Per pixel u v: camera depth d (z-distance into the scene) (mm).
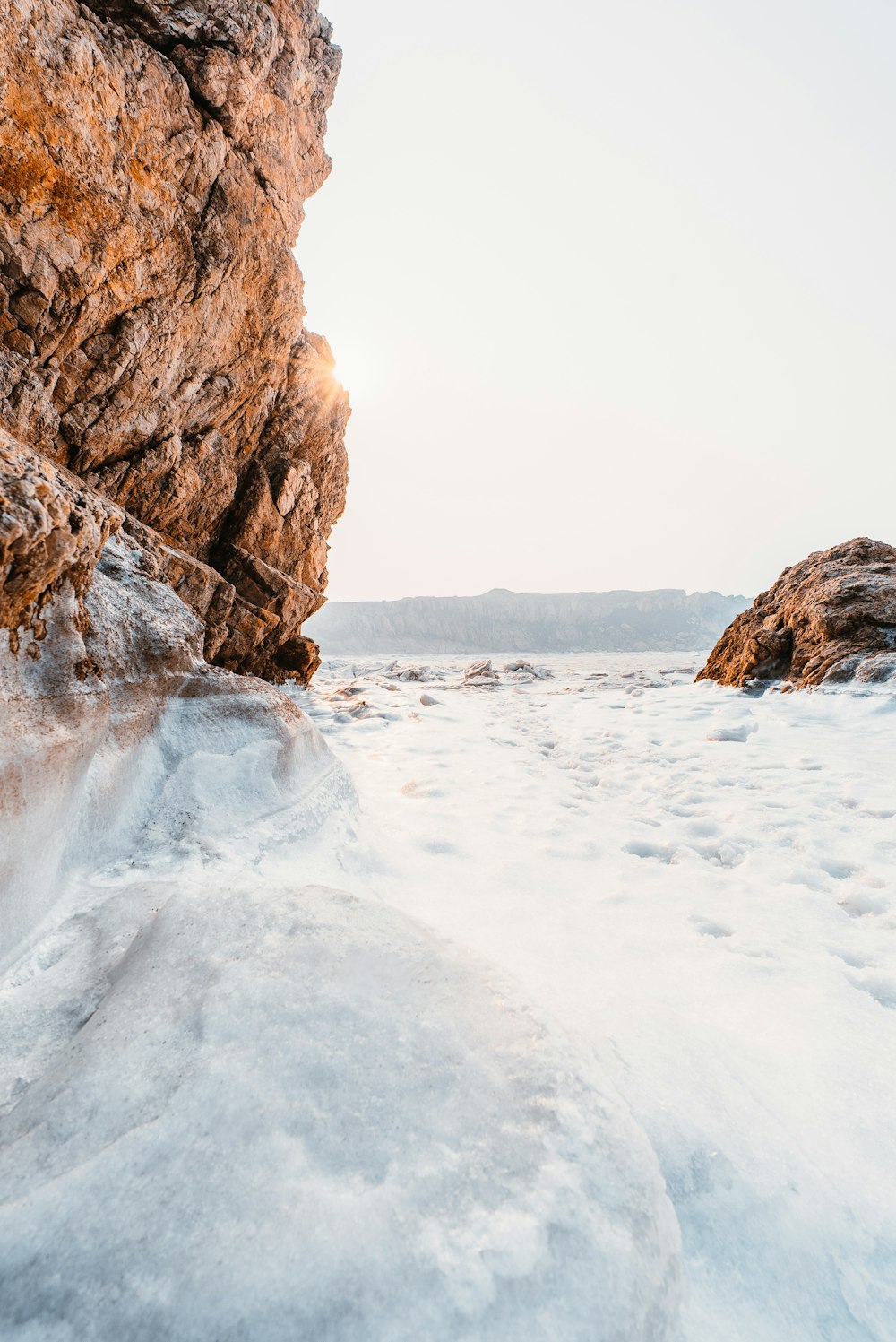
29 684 1898
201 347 8281
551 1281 883
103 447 7516
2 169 5301
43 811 1829
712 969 2324
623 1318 883
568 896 3018
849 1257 1247
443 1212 934
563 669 26359
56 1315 811
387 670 21984
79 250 6051
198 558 10180
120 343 6969
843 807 4512
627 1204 1013
